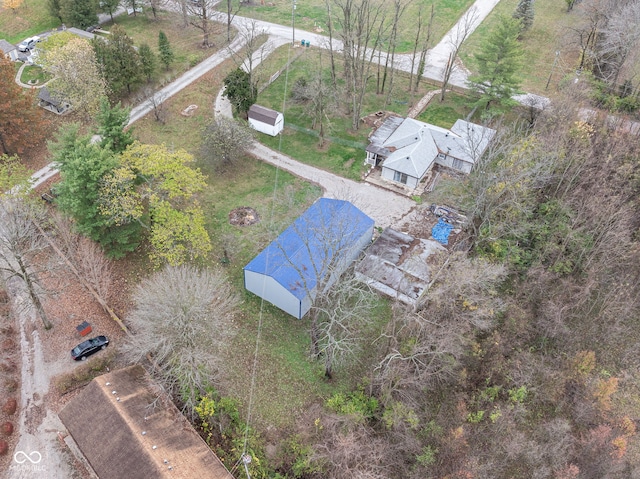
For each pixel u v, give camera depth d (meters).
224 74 71.88
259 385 38.38
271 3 92.69
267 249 44.00
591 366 38.56
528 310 43.28
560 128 50.97
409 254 46.06
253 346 40.75
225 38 80.25
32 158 57.12
